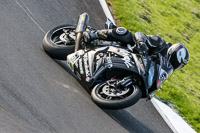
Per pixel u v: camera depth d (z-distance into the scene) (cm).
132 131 2183
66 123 1781
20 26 2731
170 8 7662
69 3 4016
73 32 2688
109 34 2336
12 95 1761
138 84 2161
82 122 1886
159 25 6175
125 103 1984
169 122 2808
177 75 4725
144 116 2586
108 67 2172
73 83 2323
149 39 2297
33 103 1794
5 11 2805
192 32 7306
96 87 2158
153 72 2173
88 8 4309
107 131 1967
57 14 3509
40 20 3097
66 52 2503
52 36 2667
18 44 2425
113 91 2106
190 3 9106
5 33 2472
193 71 5572
